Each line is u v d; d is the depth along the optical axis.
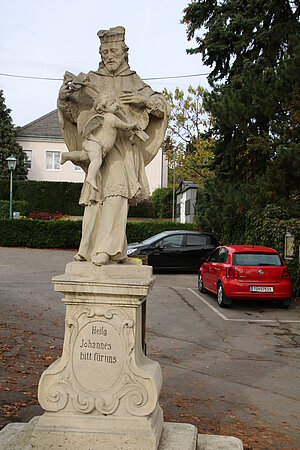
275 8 17.61
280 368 7.67
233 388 6.61
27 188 37.28
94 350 3.73
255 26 18.25
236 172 18.95
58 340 8.77
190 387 6.57
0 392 5.96
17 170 39.94
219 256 13.70
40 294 13.57
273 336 9.85
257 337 9.73
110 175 4.12
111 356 3.71
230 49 19.23
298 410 5.84
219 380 6.95
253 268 12.40
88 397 3.67
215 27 18.80
